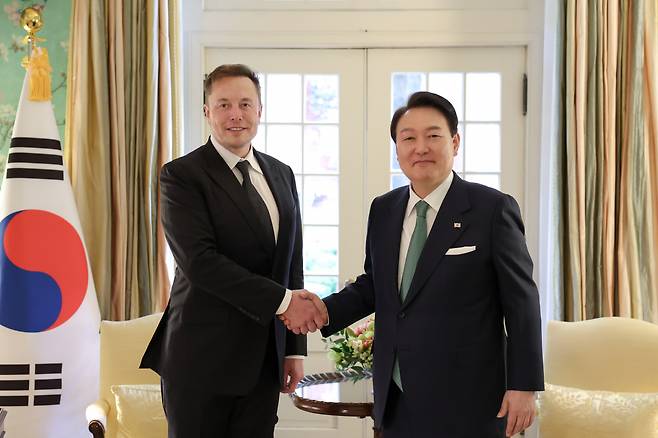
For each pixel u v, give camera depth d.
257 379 2.36
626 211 3.62
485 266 2.26
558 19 3.65
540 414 2.86
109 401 3.17
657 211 3.64
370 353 3.04
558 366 3.11
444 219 2.30
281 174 2.57
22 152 3.40
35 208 3.38
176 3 3.77
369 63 4.01
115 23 3.67
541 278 3.93
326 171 4.06
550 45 3.85
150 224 3.71
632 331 3.01
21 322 3.32
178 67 3.79
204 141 4.03
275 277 2.44
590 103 3.62
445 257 2.26
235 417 2.44
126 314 3.71
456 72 4.00
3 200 3.38
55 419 3.34
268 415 2.46
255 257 2.40
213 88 2.43
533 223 3.99
